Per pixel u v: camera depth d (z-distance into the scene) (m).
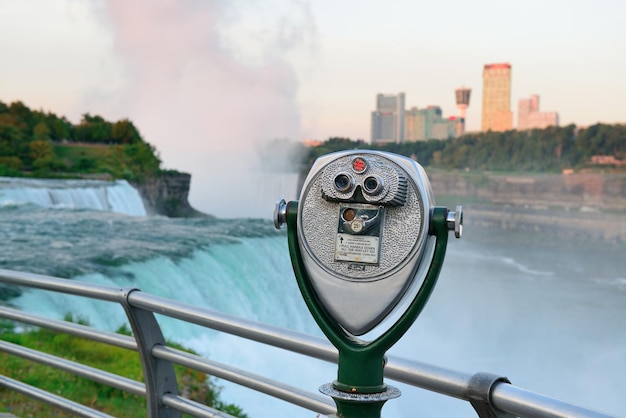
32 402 5.98
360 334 1.81
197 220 40.03
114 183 52.59
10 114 72.12
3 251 27.67
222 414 2.66
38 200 42.03
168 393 2.87
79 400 9.03
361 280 1.78
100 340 3.02
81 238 31.64
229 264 27.84
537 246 93.69
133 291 2.78
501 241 95.00
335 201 1.80
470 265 79.25
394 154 1.79
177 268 25.59
